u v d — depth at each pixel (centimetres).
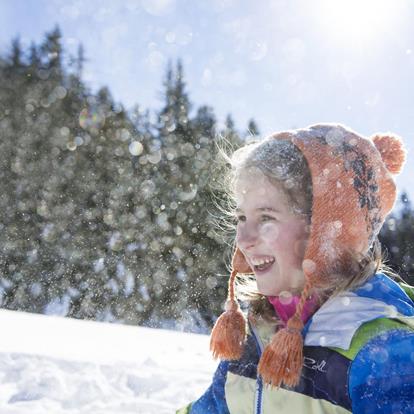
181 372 399
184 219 2209
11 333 491
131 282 2039
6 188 2242
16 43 2917
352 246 128
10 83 2808
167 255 2123
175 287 2025
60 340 492
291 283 131
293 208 128
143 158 2553
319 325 123
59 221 2184
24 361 355
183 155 2588
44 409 283
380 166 139
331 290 129
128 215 2270
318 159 129
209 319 1981
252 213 132
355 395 114
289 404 124
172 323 1944
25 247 2067
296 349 117
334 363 117
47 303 1923
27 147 2452
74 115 2759
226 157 189
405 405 108
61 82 2883
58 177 2338
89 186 2342
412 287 151
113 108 2811
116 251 2123
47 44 2959
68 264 2055
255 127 1903
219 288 2016
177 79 2984
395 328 115
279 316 143
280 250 128
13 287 1938
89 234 2173
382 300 125
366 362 114
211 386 156
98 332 616
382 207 139
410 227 1952
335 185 128
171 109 2894
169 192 2355
